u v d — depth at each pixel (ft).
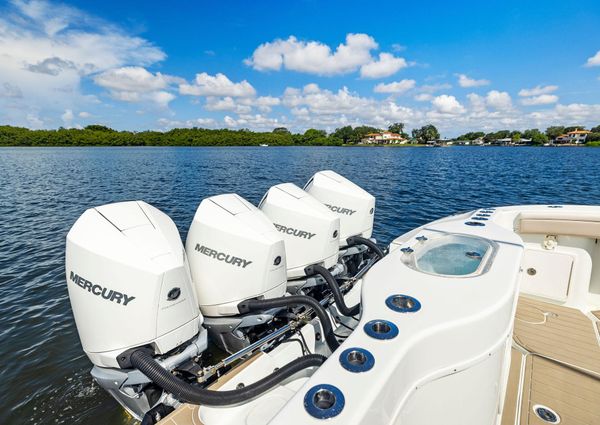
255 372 6.98
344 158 135.74
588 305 10.61
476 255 6.35
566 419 6.47
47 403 10.34
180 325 7.11
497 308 4.57
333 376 3.51
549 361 8.15
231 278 8.85
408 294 4.96
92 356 7.09
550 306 10.72
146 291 6.63
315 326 8.77
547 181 63.10
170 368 6.98
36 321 14.85
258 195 47.73
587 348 8.63
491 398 4.90
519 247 6.78
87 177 69.26
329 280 10.06
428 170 85.46
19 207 39.52
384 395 3.43
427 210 38.01
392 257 6.45
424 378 4.23
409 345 3.92
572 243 10.76
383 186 56.80
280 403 6.18
